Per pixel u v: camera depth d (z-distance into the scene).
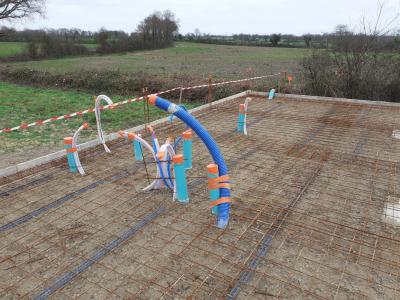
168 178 4.20
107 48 31.64
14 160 6.02
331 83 10.37
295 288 2.72
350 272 2.89
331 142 6.00
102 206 3.93
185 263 3.00
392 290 2.70
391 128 6.80
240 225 3.55
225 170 3.60
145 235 3.40
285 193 4.21
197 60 24.23
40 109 10.50
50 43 27.12
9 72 17.36
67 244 3.27
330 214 3.75
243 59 24.62
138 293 2.67
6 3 26.83
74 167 4.78
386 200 4.05
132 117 9.34
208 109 8.32
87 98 12.46
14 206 3.93
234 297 2.63
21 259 3.06
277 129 6.76
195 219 3.67
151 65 20.80
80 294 2.66
